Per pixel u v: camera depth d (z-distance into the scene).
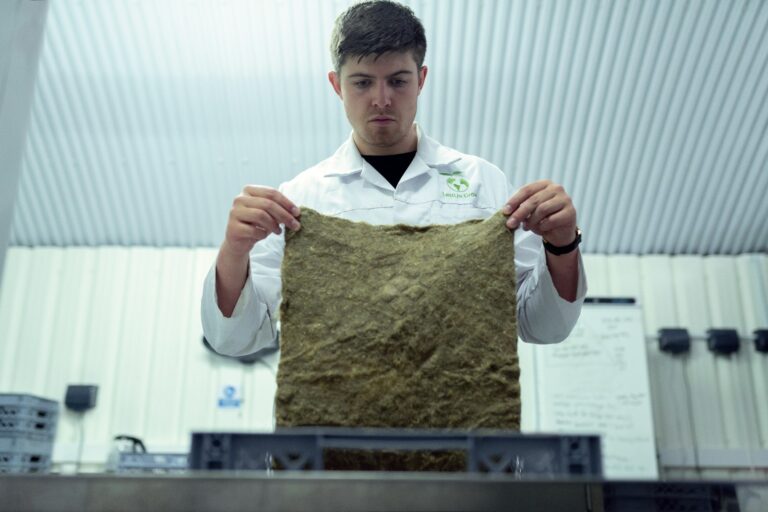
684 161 2.82
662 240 3.08
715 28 2.44
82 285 3.06
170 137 2.78
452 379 0.85
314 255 0.91
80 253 3.10
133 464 2.58
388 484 0.71
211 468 0.67
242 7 2.39
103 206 2.99
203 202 2.98
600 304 2.94
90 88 2.62
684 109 2.66
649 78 2.58
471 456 0.67
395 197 1.31
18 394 2.52
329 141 2.79
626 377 2.84
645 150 2.79
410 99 1.23
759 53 2.50
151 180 2.91
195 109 2.70
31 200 2.96
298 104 2.68
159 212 3.01
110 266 3.08
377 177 1.33
